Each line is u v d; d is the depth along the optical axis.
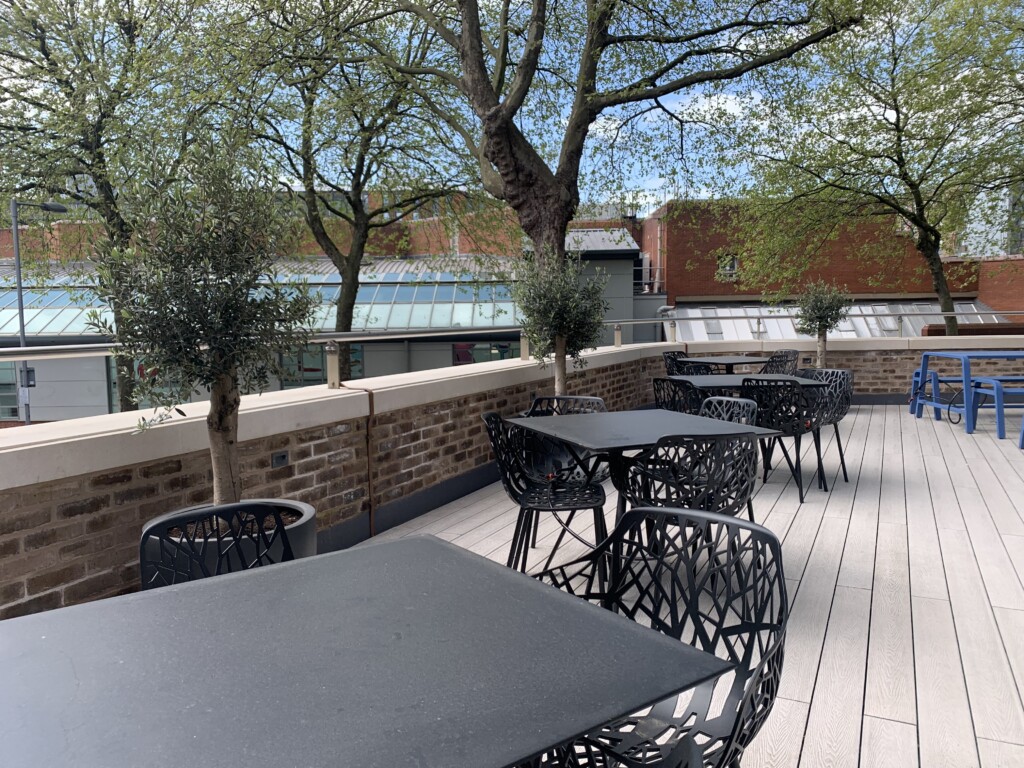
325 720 0.81
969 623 2.61
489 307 22.31
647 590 1.66
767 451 4.83
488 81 6.41
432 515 4.21
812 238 13.39
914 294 23.66
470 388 4.67
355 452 3.66
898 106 11.53
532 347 5.48
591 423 3.29
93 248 2.21
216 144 2.43
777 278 13.31
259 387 2.44
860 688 2.14
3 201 10.48
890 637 2.49
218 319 2.23
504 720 0.81
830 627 2.58
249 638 1.05
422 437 4.21
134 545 2.48
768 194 12.65
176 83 8.02
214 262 2.25
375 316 22.56
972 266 13.18
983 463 5.64
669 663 0.97
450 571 1.37
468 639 1.04
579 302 5.21
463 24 6.27
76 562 2.30
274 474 3.16
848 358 9.58
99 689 0.90
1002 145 11.29
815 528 3.88
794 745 1.84
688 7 7.73
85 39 9.84
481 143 7.31
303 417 3.27
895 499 4.52
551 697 0.87
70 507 2.28
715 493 2.64
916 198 11.83
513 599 1.21
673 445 2.62
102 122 9.70
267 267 2.39
